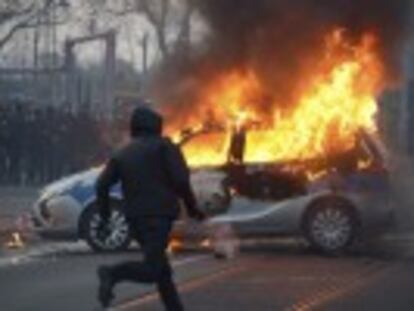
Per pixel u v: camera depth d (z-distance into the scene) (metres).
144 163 20.64
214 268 29.42
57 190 32.94
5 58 78.88
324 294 24.83
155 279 20.73
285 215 32.78
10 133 57.03
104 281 20.94
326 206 32.81
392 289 25.72
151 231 20.59
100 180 20.84
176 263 30.48
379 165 33.06
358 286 26.14
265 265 30.22
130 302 23.33
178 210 20.92
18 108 57.47
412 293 25.11
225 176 32.84
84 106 60.88
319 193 32.81
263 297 24.31
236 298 24.16
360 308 23.02
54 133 57.31
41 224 33.00
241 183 32.81
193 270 28.95
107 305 21.17
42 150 57.31
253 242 36.19
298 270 29.14
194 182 32.75
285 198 32.84
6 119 57.09
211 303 23.41
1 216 42.06
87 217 32.72
